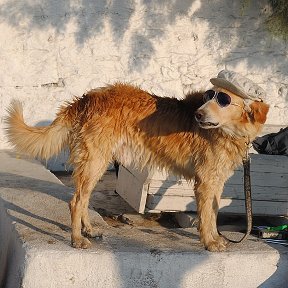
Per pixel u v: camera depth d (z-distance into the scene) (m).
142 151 6.21
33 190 7.71
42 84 10.18
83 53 10.27
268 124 10.81
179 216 7.66
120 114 6.07
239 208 7.36
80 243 5.78
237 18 10.78
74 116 6.15
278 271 6.20
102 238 6.16
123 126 6.09
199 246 6.15
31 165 9.22
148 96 6.23
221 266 5.99
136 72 10.48
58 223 6.49
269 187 7.36
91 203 8.60
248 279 6.11
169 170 6.32
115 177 10.05
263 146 7.56
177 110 6.14
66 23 10.15
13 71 10.03
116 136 6.07
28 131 6.18
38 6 10.02
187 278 5.93
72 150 6.10
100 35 10.30
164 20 10.50
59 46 10.18
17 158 9.57
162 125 6.12
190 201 7.41
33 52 10.09
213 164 5.95
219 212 7.35
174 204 7.38
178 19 10.55
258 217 7.89
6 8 9.89
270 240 6.56
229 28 10.79
